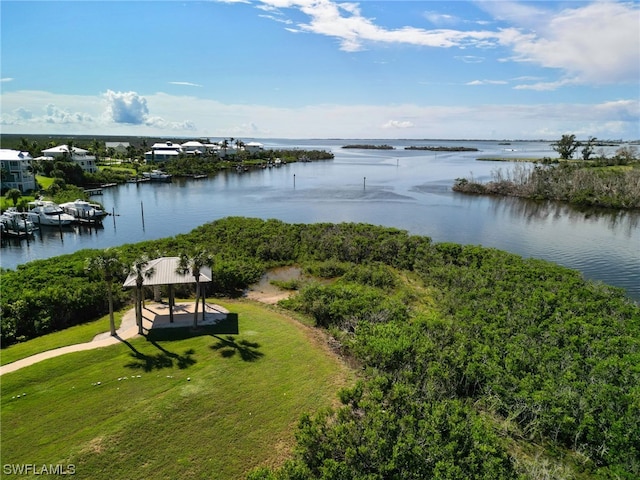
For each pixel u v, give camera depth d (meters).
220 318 30.20
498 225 71.50
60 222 65.81
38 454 16.72
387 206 88.75
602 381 20.72
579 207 89.12
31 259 53.72
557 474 16.39
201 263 27.58
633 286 43.28
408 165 195.00
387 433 16.80
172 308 29.14
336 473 14.89
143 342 26.08
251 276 40.09
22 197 83.75
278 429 18.80
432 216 78.69
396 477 14.98
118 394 20.64
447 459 15.61
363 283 39.22
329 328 29.22
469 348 24.39
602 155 148.00
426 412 18.34
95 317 30.84
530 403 19.44
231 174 151.38
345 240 49.88
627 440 16.88
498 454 16.19
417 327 26.38
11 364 23.12
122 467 16.38
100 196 100.19
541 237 63.53
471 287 35.97
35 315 28.47
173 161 154.88
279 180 135.25
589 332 26.14
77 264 37.19
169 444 17.62
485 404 20.75
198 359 24.17
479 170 166.25
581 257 53.19
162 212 82.06
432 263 44.72
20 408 19.36
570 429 18.30
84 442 17.42
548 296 31.64
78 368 22.89
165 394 20.77
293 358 24.91
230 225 57.19
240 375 22.75
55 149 124.38
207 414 19.50
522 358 22.59
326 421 18.41
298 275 43.38
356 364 24.67
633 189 88.06
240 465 16.78
